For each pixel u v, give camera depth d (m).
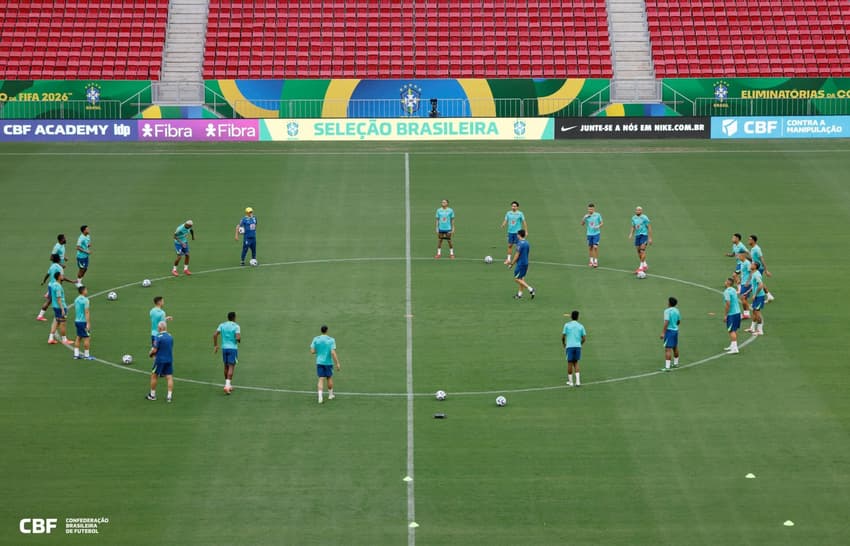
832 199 103.44
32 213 98.50
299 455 54.16
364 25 144.25
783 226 95.56
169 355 60.16
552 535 46.94
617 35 143.88
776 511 48.94
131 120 125.00
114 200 102.56
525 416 58.78
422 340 70.06
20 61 139.12
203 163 115.44
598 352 68.06
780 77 134.62
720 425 57.62
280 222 96.62
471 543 46.31
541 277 82.88
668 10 145.88
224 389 61.97
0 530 46.97
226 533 46.97
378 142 125.00
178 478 51.72
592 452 54.53
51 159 116.56
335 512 48.78
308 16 145.00
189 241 91.31
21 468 52.53
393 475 52.12
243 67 138.88
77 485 50.97
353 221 96.94
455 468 52.84
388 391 62.09
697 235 93.12
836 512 48.81
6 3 144.50
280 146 122.81
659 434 56.59
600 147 122.31
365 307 76.25
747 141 125.31
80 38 142.00
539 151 120.50
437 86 133.00
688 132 126.25
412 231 94.31
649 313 75.12
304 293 79.12
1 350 68.19
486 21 144.88
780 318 74.06
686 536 46.91
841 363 65.94
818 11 146.25
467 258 87.56
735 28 144.25
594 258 85.19
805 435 56.38
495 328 72.25
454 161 116.19
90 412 59.09
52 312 75.38
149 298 77.94
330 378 60.88
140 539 46.47
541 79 133.12
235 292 79.25
